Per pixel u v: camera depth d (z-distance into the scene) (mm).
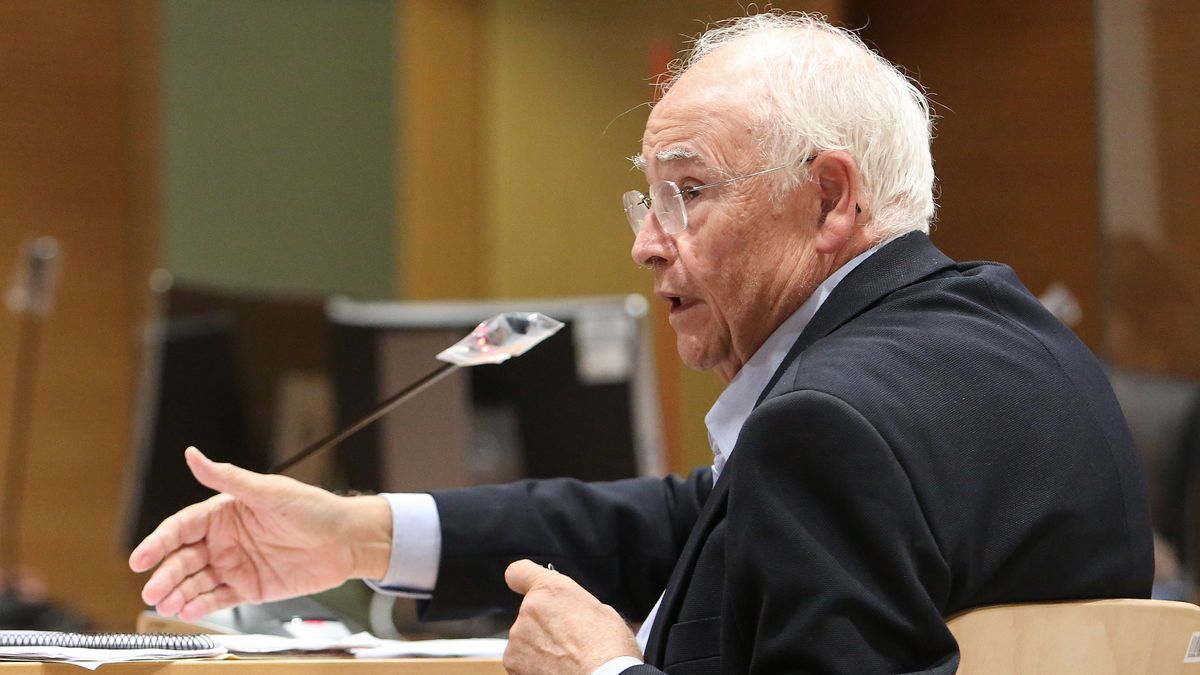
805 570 3113
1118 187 7984
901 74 4406
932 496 3252
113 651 3643
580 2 14094
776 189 4004
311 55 14695
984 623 3215
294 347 7477
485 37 14383
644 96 13797
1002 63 14727
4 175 15305
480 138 14438
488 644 4457
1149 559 3719
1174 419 7883
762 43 4160
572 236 14094
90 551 15297
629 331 7320
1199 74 7766
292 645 4133
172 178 14531
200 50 14641
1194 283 7883
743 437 3314
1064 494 3480
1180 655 3322
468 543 4992
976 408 3453
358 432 7285
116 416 15516
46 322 15320
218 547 4793
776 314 4066
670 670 3553
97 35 15766
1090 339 14102
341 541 4863
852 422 3201
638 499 5227
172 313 7395
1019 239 14594
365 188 14695
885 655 3051
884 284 3916
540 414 7273
